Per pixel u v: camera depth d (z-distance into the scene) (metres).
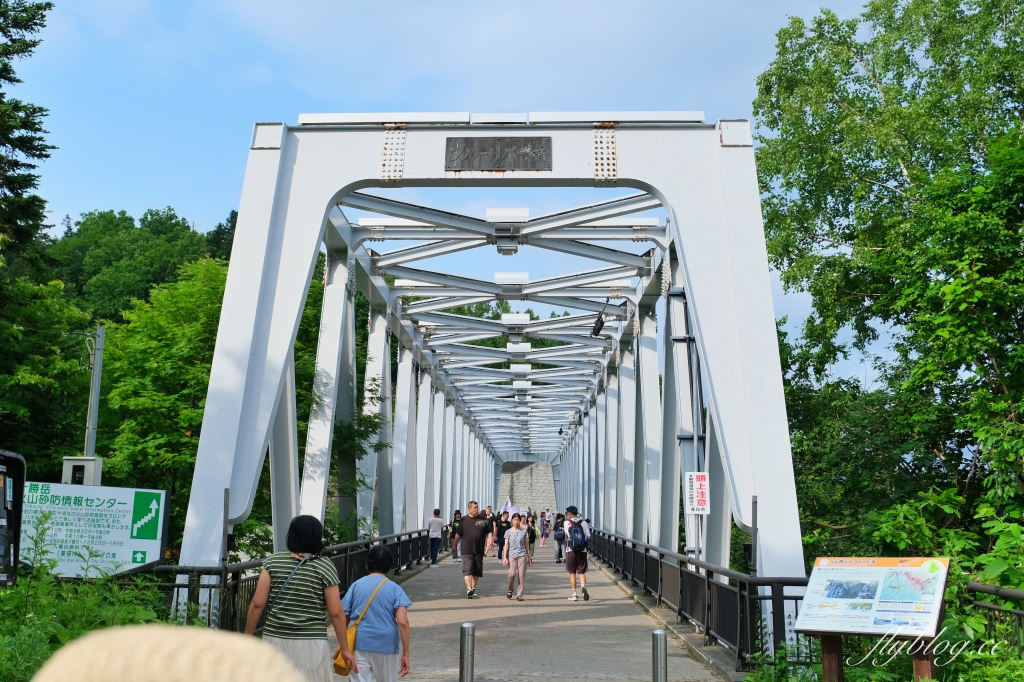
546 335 26.27
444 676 8.63
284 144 11.73
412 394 25.97
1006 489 11.57
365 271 18.14
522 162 11.73
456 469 40.34
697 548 12.51
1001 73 18.22
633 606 15.43
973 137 18.23
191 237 68.31
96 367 15.09
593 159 11.74
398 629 5.91
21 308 19.69
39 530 6.84
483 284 20.62
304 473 14.45
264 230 11.32
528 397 39.66
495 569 25.25
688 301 11.63
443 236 16.14
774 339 10.96
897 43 20.02
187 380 16.53
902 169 18.80
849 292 19.03
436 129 11.85
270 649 0.73
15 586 6.28
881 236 18.23
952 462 16.05
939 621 6.22
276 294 11.33
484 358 31.11
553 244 16.50
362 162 11.74
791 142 19.98
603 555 28.41
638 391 22.42
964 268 12.23
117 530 7.97
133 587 7.27
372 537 17.00
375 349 20.69
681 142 11.82
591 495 35.66
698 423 13.61
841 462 16.88
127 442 16.48
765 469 10.48
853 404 17.33
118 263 62.69
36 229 19.69
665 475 16.39
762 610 9.41
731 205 11.47
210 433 10.49
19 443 18.66
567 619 13.52
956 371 13.51
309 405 17.16
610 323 25.75
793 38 21.08
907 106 18.73
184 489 17.16
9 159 18.83
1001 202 12.98
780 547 10.18
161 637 0.71
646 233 16.02
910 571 6.53
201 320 17.14
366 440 17.50
